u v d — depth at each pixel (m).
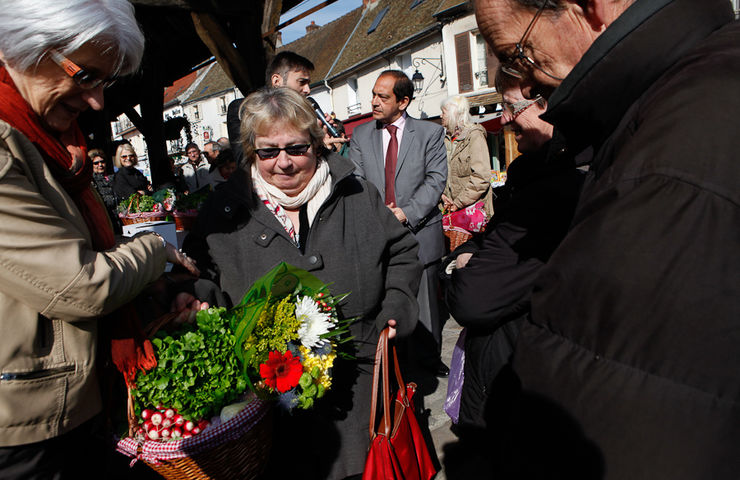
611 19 0.72
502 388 1.65
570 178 1.53
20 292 0.97
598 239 0.60
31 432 1.02
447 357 3.59
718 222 0.53
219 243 1.83
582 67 0.71
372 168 3.23
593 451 0.58
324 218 1.82
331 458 1.75
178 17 6.02
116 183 7.29
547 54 0.81
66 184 1.13
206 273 1.88
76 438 1.14
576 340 0.61
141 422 1.29
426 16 18.11
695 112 0.57
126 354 1.20
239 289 1.80
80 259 1.01
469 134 4.09
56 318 1.02
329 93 24.44
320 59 25.72
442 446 2.56
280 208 1.82
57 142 1.10
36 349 1.01
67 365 1.05
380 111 3.16
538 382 0.64
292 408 1.56
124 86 8.46
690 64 0.62
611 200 0.60
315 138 1.79
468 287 1.69
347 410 1.79
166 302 1.50
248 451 1.37
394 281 1.95
